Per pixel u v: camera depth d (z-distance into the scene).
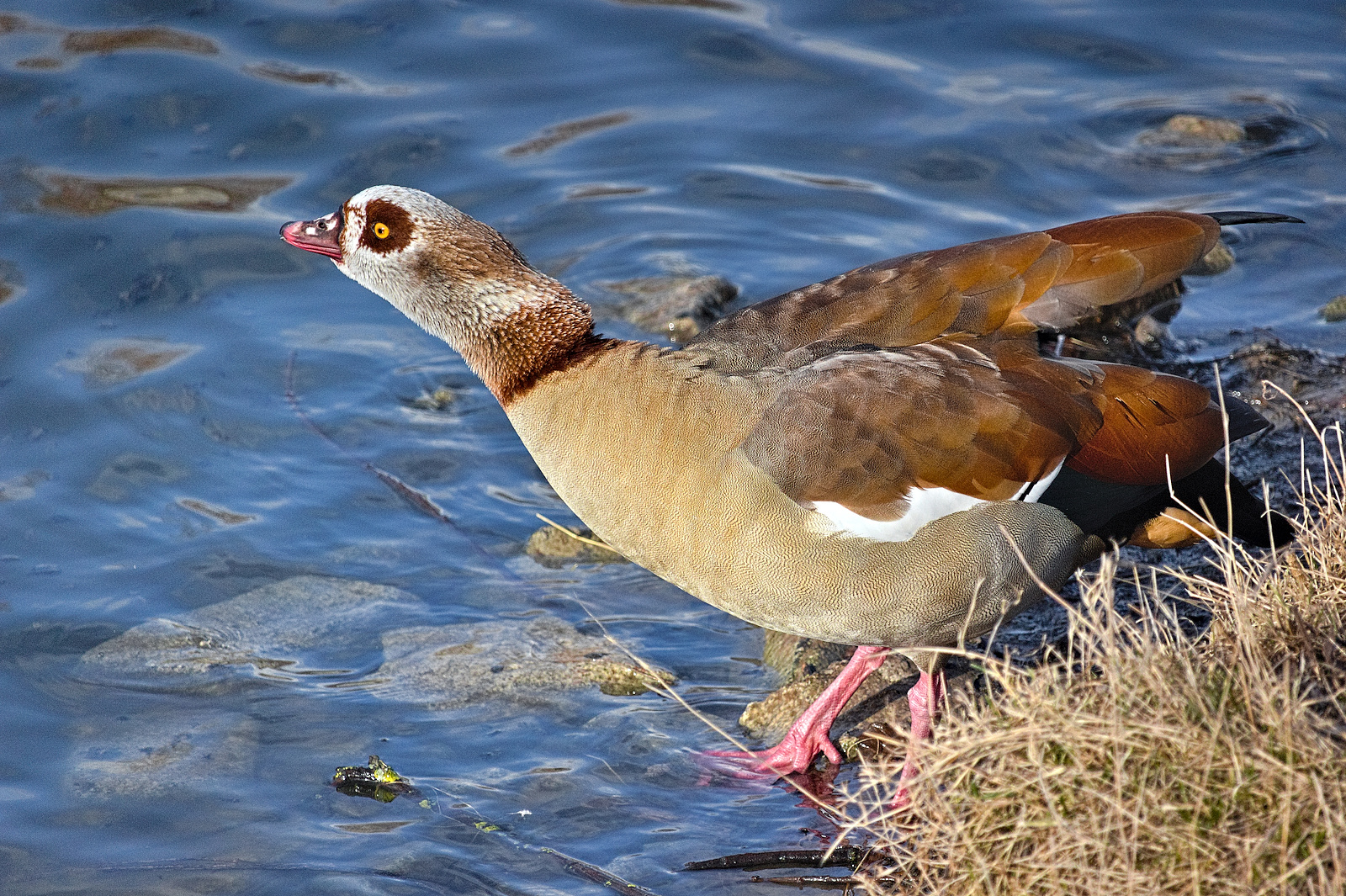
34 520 11.45
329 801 9.12
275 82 16.19
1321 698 7.35
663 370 8.96
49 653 10.33
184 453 12.20
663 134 15.95
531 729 9.73
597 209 15.14
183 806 9.10
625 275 14.41
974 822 7.36
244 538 11.42
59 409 12.47
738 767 9.45
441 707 9.92
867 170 15.49
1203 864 6.79
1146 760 7.05
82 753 9.51
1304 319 13.49
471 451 12.46
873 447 8.62
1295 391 12.34
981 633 9.21
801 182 15.38
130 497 11.73
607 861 8.66
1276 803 6.85
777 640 10.55
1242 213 9.86
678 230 14.88
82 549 11.23
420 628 10.69
